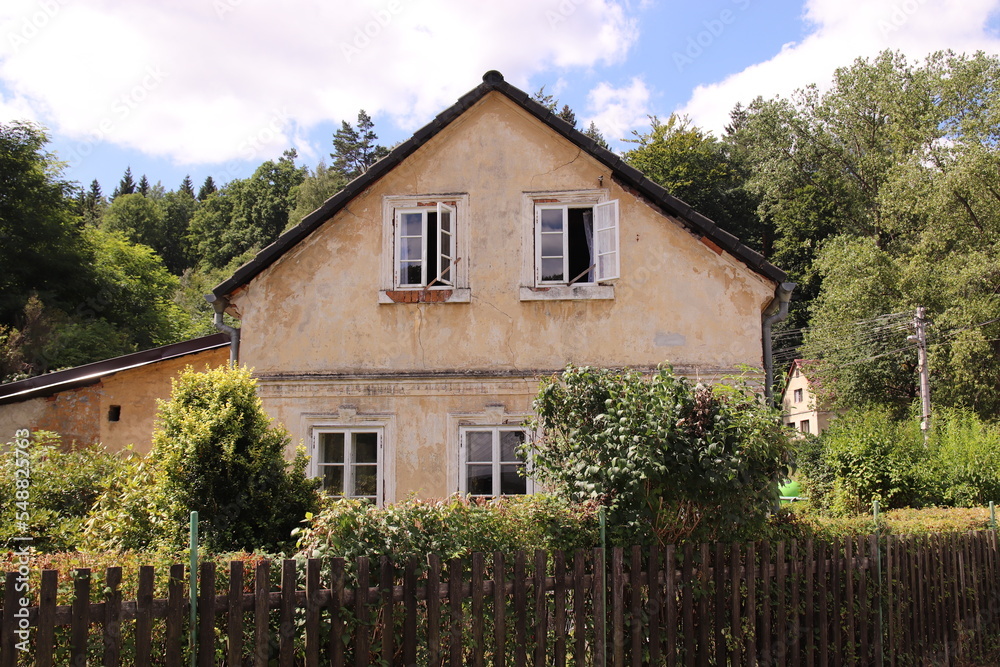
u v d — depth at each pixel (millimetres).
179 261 62938
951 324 27375
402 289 10922
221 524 6625
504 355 10695
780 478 6477
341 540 4773
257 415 7121
